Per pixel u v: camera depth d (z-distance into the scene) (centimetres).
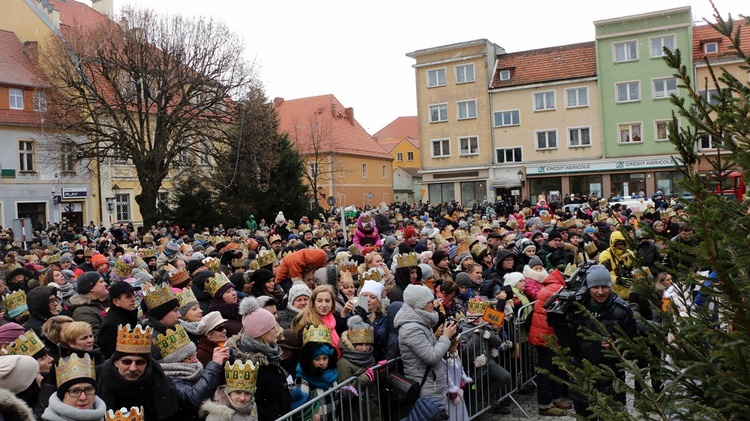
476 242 1009
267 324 475
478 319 674
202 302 650
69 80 3034
